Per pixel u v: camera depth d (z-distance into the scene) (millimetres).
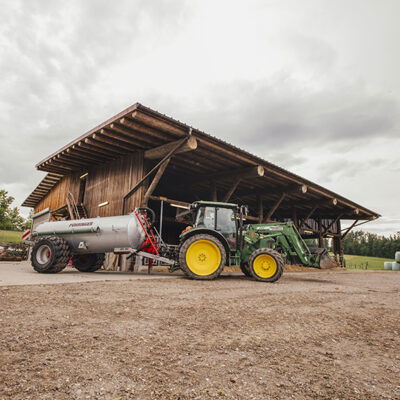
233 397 1293
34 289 3939
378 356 1932
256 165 10078
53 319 2457
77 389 1310
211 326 2451
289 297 4094
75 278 5738
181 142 7965
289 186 13047
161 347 1908
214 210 7020
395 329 2639
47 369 1510
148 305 3164
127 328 2285
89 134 8617
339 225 19828
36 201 20875
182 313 2857
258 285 5457
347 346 2113
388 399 1338
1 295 3408
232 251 6863
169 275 7395
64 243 7168
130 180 9617
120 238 7289
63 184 14305
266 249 6316
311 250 7414
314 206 15641
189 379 1461
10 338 1955
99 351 1787
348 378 1562
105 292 3906
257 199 14117
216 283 5559
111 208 10172
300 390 1395
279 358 1811
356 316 3066
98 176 11352
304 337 2268
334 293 4734
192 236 6500
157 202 14867
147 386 1366
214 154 9430
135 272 8305
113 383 1383
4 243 16453
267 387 1409
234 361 1728
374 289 5680
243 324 2557
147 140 8469
